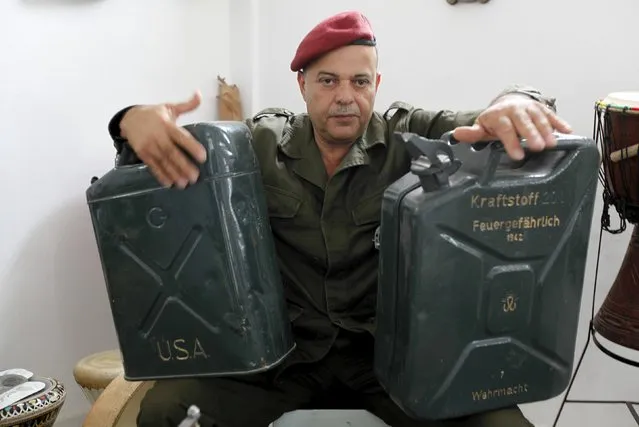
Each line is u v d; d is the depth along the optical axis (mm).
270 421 1646
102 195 1301
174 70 2285
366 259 1690
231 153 1282
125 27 2119
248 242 1312
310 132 1721
